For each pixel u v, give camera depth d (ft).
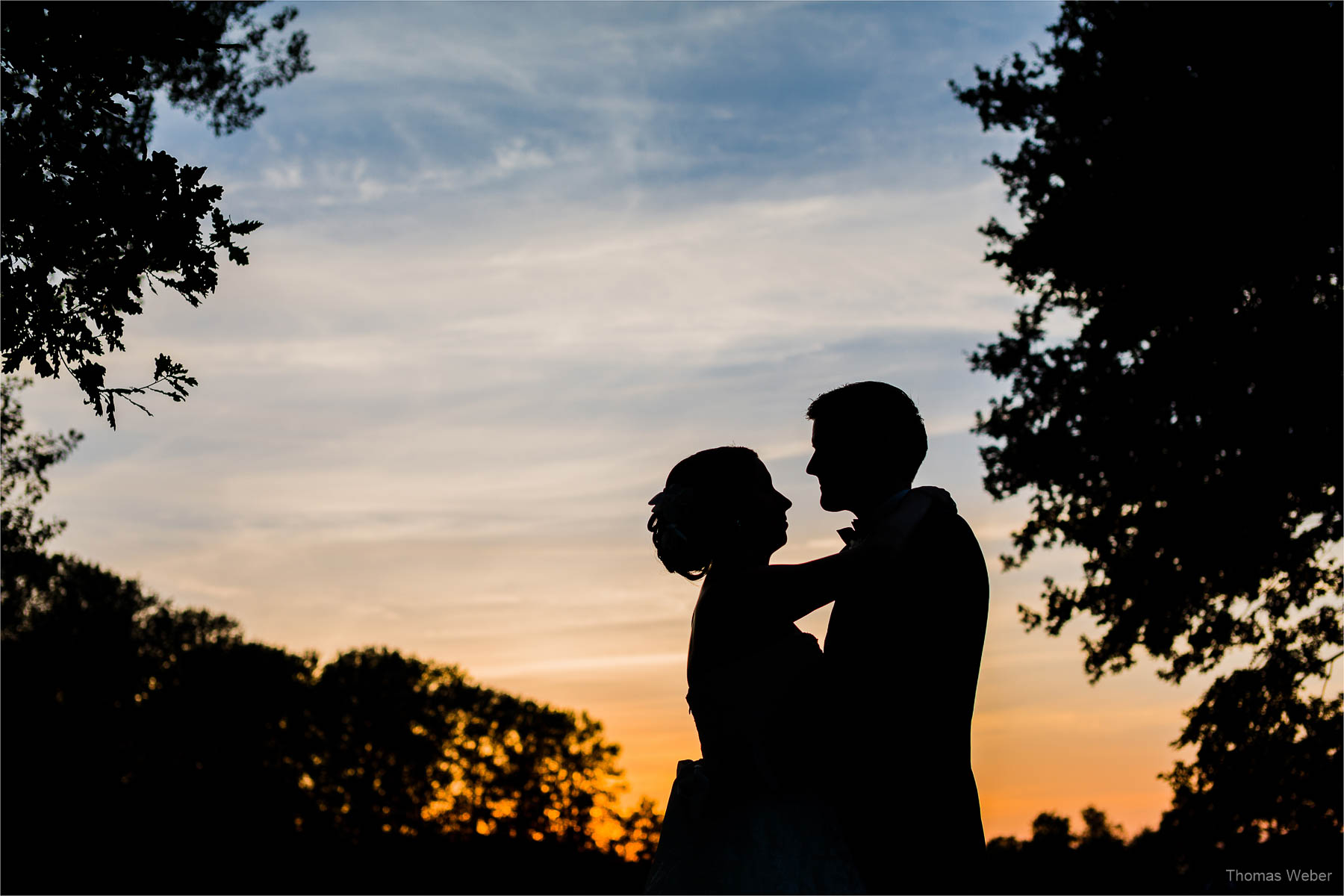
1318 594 63.87
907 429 10.30
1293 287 63.05
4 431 90.07
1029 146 69.15
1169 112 62.59
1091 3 67.56
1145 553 65.16
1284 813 59.77
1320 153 59.98
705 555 10.36
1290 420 61.31
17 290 15.14
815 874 9.09
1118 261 65.00
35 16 15.49
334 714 193.98
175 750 186.50
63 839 170.60
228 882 179.32
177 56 16.37
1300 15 61.05
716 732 9.83
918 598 9.29
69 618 174.09
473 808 197.98
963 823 9.06
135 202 15.28
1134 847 68.08
